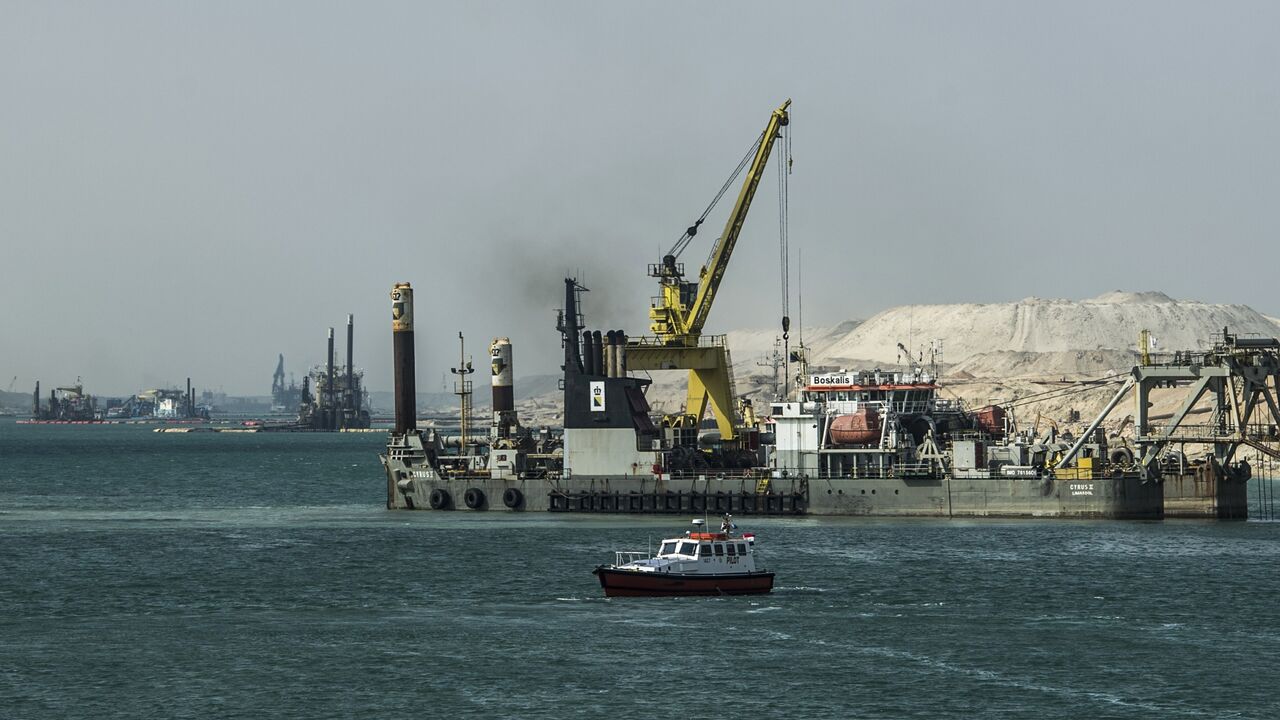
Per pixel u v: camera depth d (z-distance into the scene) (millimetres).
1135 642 197875
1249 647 194750
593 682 177500
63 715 165125
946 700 169375
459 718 163125
